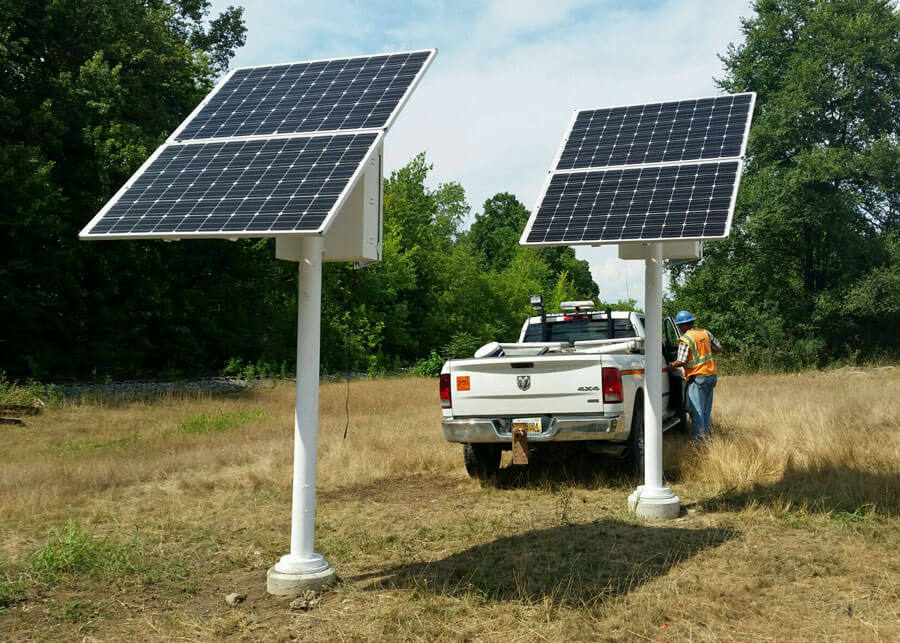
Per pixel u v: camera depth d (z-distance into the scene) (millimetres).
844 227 35562
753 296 37312
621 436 8078
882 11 37406
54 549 5648
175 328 28000
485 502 7590
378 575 5270
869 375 26094
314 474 5062
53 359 24109
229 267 31062
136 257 25641
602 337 10789
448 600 4656
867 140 36406
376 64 6199
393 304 48500
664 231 6055
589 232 6316
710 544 5797
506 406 8203
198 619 4473
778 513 6562
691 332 9766
